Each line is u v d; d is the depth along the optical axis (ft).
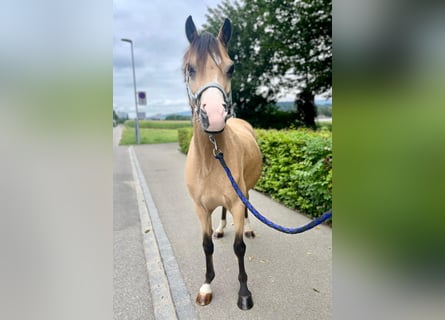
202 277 7.43
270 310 6.06
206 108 4.55
